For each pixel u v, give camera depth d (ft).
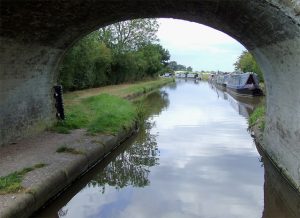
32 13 31.07
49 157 33.37
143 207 28.60
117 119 53.01
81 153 35.45
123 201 30.07
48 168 30.07
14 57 36.11
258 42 35.40
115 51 146.10
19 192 24.94
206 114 79.97
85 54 96.73
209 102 106.93
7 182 25.91
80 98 83.92
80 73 103.14
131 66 156.35
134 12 37.42
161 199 30.14
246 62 160.15
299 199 28.53
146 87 146.82
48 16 32.81
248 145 48.83
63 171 30.35
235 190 31.99
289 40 27.32
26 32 34.53
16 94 38.24
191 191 31.73
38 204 25.89
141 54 169.78
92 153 37.17
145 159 42.80
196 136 54.80
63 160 32.65
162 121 69.51
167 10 36.35
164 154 44.70
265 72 40.96
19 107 38.99
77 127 47.98
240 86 121.60
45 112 45.50
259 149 45.50
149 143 50.70
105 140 41.93
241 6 28.22
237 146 48.26
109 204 29.60
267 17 27.25
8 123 37.06
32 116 41.96
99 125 48.06
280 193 31.37
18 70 37.88
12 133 37.88
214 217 26.55
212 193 31.22
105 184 35.04
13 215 22.47
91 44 104.32
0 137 35.73
